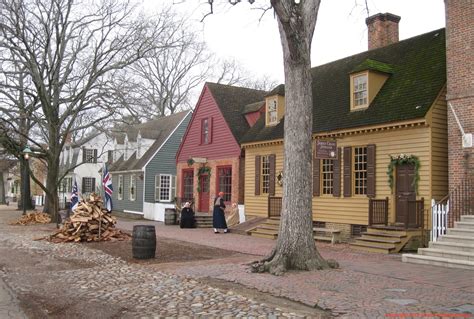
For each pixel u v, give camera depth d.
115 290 8.70
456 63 13.77
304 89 10.68
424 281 9.02
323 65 23.16
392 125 15.27
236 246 15.20
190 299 7.77
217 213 19.86
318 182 18.55
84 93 25.36
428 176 14.38
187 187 28.08
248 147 22.42
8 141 25.75
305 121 10.63
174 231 20.59
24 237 17.97
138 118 25.55
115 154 39.19
